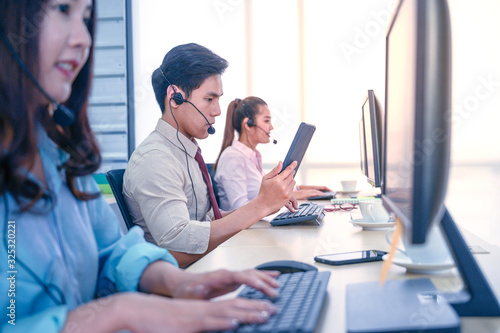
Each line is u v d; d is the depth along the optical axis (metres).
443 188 0.61
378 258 1.10
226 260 1.19
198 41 4.38
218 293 0.88
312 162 4.29
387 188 0.97
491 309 0.72
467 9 3.99
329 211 2.20
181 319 0.65
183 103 1.85
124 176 1.75
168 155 1.74
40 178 0.85
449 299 0.73
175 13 4.39
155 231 1.63
